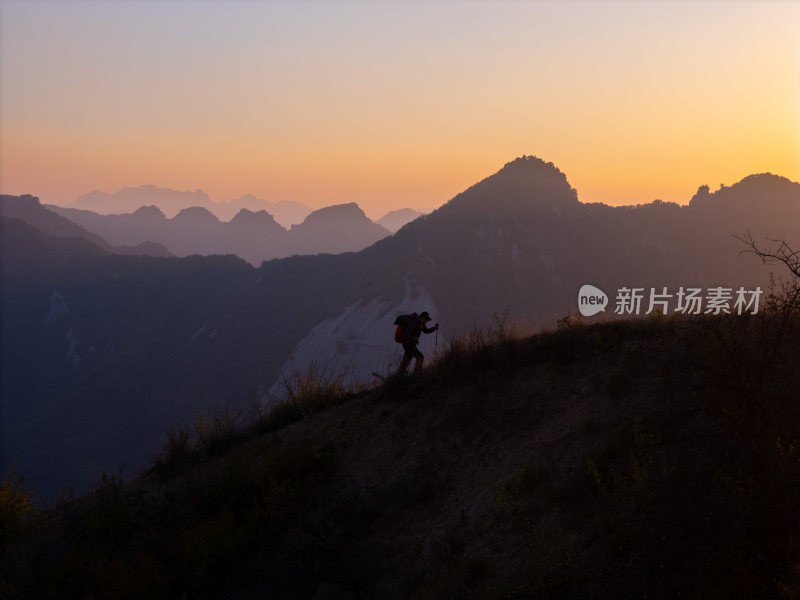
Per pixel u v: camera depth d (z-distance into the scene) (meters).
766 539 3.42
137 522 8.09
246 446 9.41
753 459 3.62
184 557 6.82
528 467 5.91
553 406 6.93
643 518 4.00
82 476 132.38
